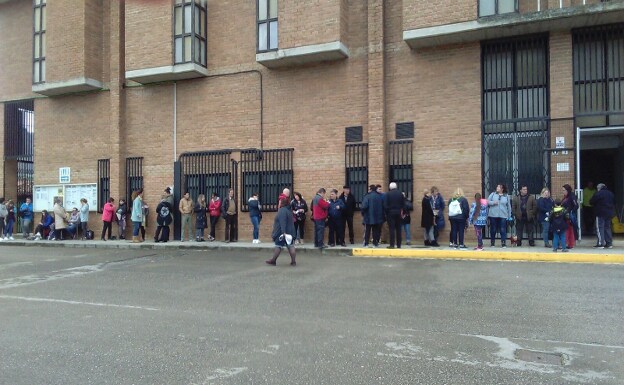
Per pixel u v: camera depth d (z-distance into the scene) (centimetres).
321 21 1439
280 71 1570
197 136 1678
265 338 542
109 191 1803
